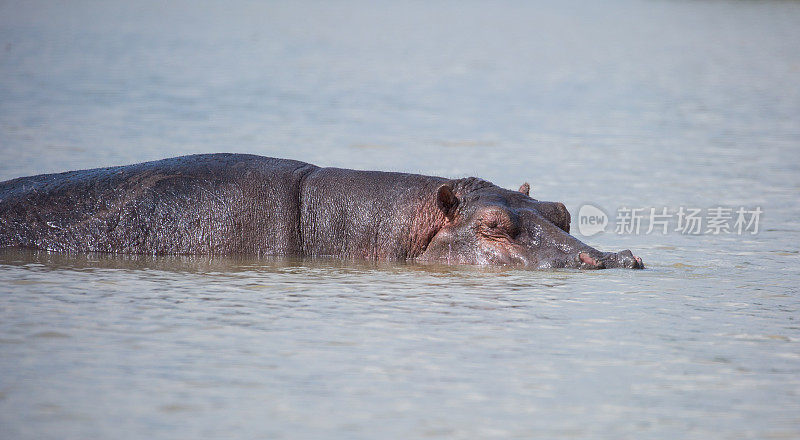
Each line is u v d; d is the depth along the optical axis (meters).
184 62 132.00
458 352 26.36
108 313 29.59
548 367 25.28
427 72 132.75
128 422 21.11
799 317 30.52
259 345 26.64
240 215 40.59
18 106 87.75
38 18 193.25
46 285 33.38
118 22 191.75
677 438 20.91
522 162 68.44
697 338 28.05
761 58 154.75
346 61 141.75
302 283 34.84
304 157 67.50
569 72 136.62
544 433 21.06
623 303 32.06
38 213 40.62
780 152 74.50
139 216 40.38
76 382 23.38
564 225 40.12
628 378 24.55
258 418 21.52
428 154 70.88
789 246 43.88
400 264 39.12
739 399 23.22
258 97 102.56
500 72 135.00
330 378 24.12
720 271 37.91
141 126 79.50
